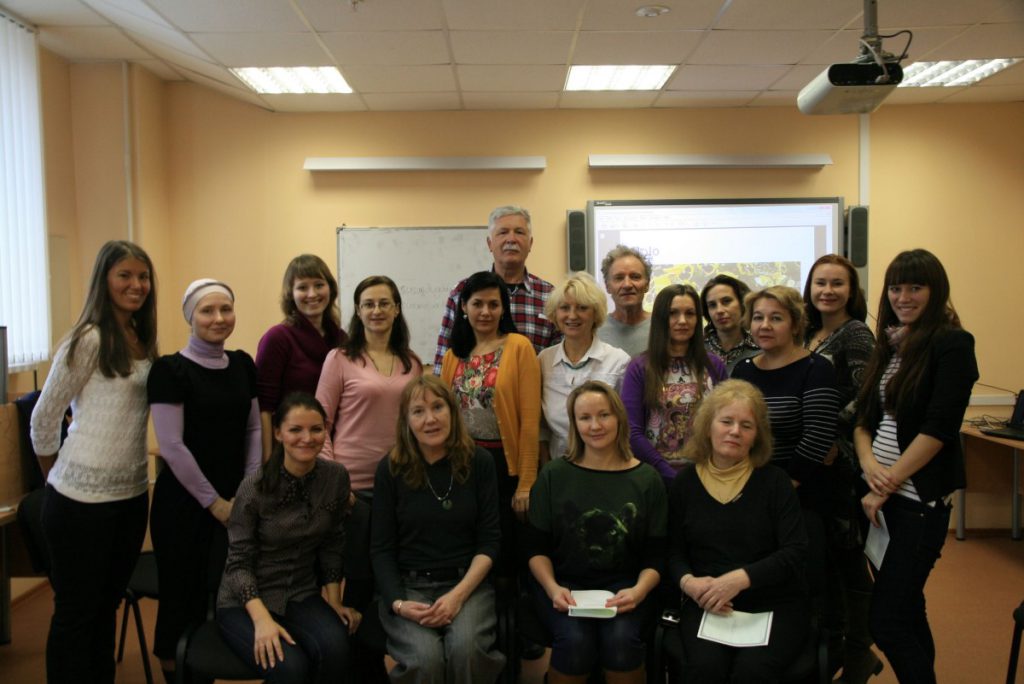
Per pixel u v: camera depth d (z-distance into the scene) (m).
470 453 2.17
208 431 2.19
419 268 4.59
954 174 4.67
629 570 2.10
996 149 4.65
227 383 2.24
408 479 2.13
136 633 3.06
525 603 2.16
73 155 4.01
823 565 2.03
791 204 4.61
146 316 2.23
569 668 1.89
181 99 4.42
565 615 1.97
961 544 4.34
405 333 2.51
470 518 2.14
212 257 4.50
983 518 4.57
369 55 3.68
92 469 2.06
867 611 2.35
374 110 4.56
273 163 4.55
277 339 2.49
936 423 1.94
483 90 4.23
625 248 2.73
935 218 4.67
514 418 2.33
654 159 4.56
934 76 4.23
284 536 2.08
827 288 2.43
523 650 2.82
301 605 2.08
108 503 2.09
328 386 2.38
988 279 4.68
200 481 2.13
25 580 3.42
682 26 3.35
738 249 4.62
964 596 3.46
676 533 2.09
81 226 4.04
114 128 4.02
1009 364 4.69
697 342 2.32
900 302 2.05
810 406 2.12
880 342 2.18
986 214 4.67
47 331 3.57
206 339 2.18
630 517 2.06
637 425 2.30
